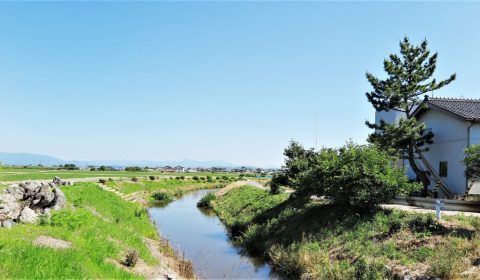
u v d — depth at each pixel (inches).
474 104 1131.9
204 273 684.7
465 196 946.1
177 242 972.6
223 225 1257.4
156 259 647.1
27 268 358.6
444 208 816.9
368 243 616.4
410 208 858.1
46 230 549.6
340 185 767.7
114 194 1451.8
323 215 820.0
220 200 1834.4
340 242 672.4
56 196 754.8
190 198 2252.7
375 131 1143.6
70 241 522.6
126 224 944.9
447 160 1082.1
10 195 659.4
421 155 1101.7
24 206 673.0
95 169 4212.6
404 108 1089.4
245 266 741.3
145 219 1185.4
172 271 614.2
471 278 439.5
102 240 591.8
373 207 734.5
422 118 1228.5
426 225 605.6
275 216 985.5
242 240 940.6
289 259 681.0
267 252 790.5
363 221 696.4
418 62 1041.5
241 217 1228.5
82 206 878.4
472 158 688.4
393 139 1035.9
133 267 540.1
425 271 488.4
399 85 1049.5
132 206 1397.6
